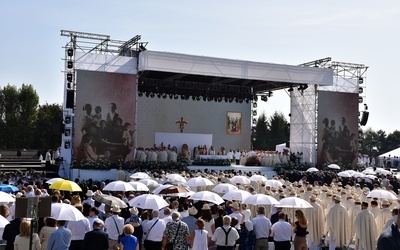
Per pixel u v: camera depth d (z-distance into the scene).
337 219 16.89
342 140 40.16
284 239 12.43
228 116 46.69
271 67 36.12
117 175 31.06
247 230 12.36
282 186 21.30
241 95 44.12
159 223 11.84
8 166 37.94
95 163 32.25
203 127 45.81
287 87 42.34
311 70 37.50
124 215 14.41
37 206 8.99
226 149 46.53
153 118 44.12
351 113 40.53
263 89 44.94
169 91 41.22
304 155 40.81
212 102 46.22
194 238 10.70
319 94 39.50
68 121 33.22
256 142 68.31
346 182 29.78
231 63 34.91
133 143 33.75
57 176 34.41
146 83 40.56
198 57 34.06
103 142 33.09
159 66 33.19
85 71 32.91
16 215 8.86
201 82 42.47
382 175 31.17
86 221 11.11
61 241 9.49
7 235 9.96
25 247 9.16
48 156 42.53
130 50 35.41
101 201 12.19
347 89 41.03
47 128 64.81
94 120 33.00
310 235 17.23
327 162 39.69
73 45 32.97
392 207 18.06
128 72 34.00
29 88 67.50
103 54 33.56
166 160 36.09
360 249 15.45
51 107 66.94
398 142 90.56
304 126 41.03
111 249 11.45
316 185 22.95
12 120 65.38
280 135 68.06
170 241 10.90
